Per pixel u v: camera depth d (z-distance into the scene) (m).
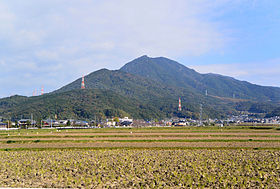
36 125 175.38
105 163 43.75
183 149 56.62
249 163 42.50
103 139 75.44
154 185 31.41
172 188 30.47
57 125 182.00
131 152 53.25
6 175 37.03
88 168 40.72
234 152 52.06
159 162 43.94
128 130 113.19
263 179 33.97
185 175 35.75
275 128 116.69
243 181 32.88
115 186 31.48
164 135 83.56
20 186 31.64
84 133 98.19
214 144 63.44
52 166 42.44
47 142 71.94
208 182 32.59
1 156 51.31
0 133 103.44
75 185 32.03
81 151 55.62
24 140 75.31
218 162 43.41
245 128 120.56
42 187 31.33
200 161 44.06
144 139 73.88
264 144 63.09
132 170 38.94
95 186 31.61
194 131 101.62
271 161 44.22
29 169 40.38
